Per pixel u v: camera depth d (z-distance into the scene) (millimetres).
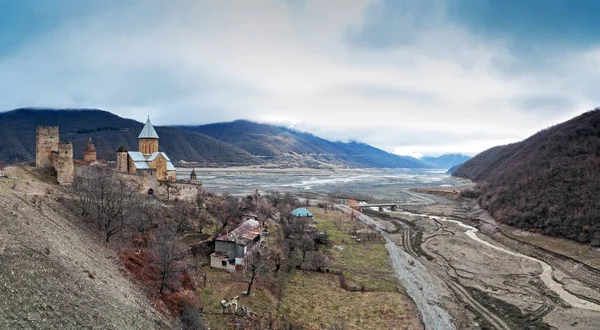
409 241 114875
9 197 42438
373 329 54281
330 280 71625
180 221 73938
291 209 137500
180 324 43188
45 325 27141
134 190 80938
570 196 121750
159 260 50531
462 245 109875
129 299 39781
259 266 64625
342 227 117562
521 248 109000
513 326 62781
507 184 161000
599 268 87312
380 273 77875
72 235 45719
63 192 65875
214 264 64875
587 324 62438
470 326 62688
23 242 33562
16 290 27766
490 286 79562
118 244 55219
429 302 68750
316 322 54125
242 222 89875
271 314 52938
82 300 32750
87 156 96000
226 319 48500
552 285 80125
